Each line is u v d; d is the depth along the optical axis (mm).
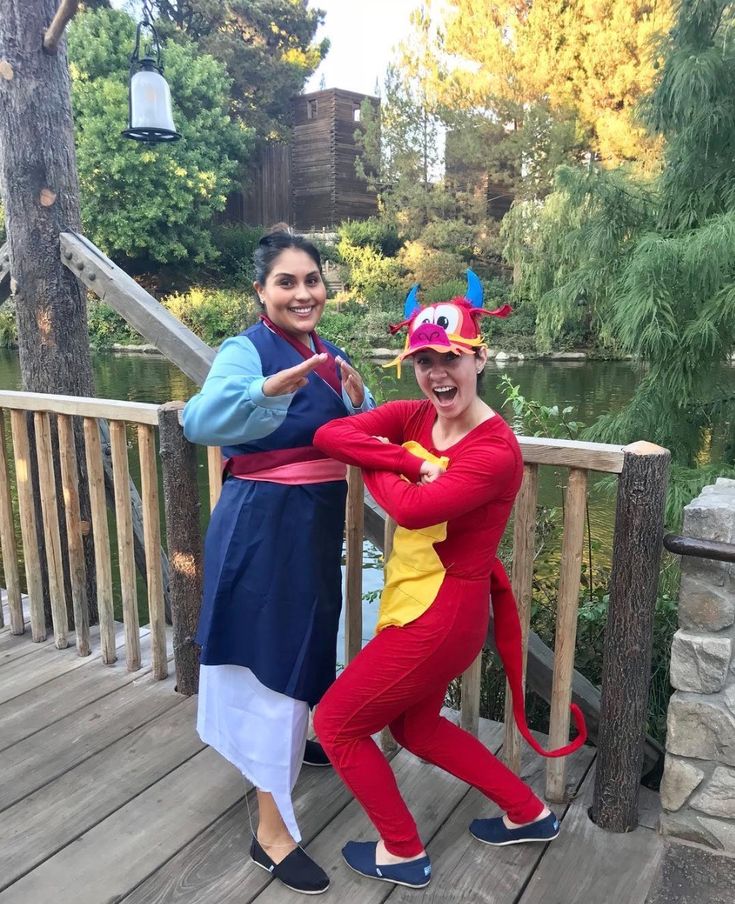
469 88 20234
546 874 1958
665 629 3377
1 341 19938
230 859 2021
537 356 16969
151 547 2832
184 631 2764
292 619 1863
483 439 1627
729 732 1925
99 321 18875
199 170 21906
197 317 20062
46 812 2197
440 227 20984
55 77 3330
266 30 29078
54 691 2873
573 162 18547
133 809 2211
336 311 18656
